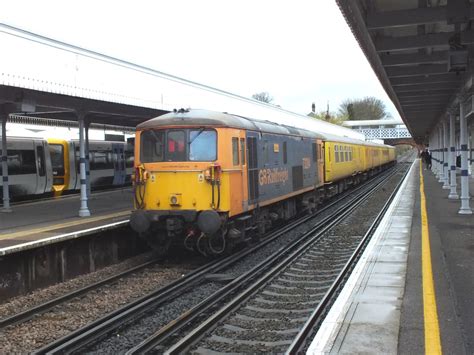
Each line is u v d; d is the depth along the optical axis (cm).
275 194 1366
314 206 1919
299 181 1622
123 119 1983
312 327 640
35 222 1227
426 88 1650
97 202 1747
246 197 1146
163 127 1079
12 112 1505
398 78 1516
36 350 621
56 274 1009
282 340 621
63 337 649
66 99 1287
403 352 480
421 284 729
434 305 621
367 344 501
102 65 1317
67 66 1185
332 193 2352
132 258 1229
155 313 768
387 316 588
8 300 888
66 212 1439
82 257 1081
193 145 1061
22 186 1870
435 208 1661
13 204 1736
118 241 1205
